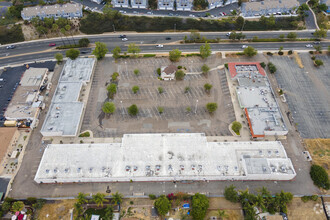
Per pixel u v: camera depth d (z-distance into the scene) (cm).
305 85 15888
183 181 11488
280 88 15662
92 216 10331
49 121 13375
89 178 11050
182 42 19000
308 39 19138
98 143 12794
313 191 11275
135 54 17312
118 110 14488
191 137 12519
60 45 18638
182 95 15312
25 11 19988
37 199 10688
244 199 10331
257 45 18800
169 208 10181
